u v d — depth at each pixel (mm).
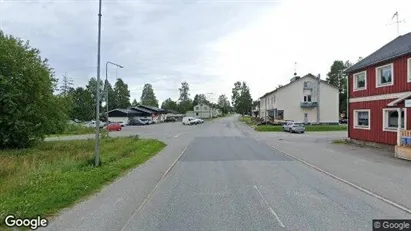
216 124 72812
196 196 8688
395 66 20797
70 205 7840
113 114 80438
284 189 9477
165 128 58125
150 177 11656
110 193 9125
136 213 7160
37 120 28344
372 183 10281
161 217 6852
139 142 26203
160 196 8742
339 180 10836
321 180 10852
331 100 61562
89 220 6680
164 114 108312
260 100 85875
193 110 142750
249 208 7469
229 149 21797
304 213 7047
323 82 61344
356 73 26094
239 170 13031
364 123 25141
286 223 6387
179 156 18109
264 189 9492
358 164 14555
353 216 6828
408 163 14836
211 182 10602
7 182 10531
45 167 13070
